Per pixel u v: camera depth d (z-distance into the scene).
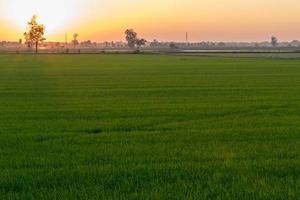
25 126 18.19
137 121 19.48
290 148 13.64
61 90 34.88
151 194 9.12
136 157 12.46
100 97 30.03
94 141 14.95
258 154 12.80
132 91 34.03
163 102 26.97
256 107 24.44
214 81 42.53
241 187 9.59
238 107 24.38
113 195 9.13
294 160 11.97
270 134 16.06
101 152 13.12
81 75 51.06
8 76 49.16
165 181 10.16
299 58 95.31
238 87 36.75
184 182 9.98
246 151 13.23
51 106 25.19
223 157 12.41
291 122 19.08
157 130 17.30
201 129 17.42
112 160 12.12
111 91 34.12
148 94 31.88
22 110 23.42
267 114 21.80
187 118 20.52
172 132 16.66
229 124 18.64
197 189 9.43
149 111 22.84
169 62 81.44
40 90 34.81
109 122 19.19
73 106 25.16
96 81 43.06
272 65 69.88
